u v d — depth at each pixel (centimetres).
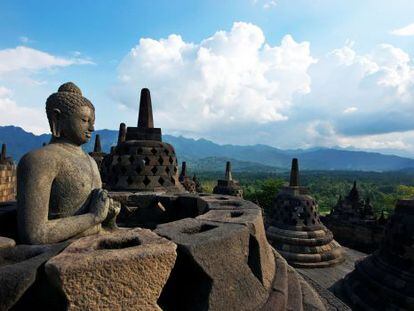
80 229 287
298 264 1238
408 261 802
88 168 335
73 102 329
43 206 279
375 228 1603
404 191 6328
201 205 520
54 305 218
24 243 271
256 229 348
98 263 200
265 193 4025
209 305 256
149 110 793
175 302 280
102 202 309
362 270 929
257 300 300
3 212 381
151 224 587
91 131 347
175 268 272
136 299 212
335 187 8862
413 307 729
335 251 1312
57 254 228
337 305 464
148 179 702
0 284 196
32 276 203
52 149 312
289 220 1360
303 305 366
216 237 283
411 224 814
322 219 1931
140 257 213
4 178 1243
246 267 311
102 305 201
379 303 794
